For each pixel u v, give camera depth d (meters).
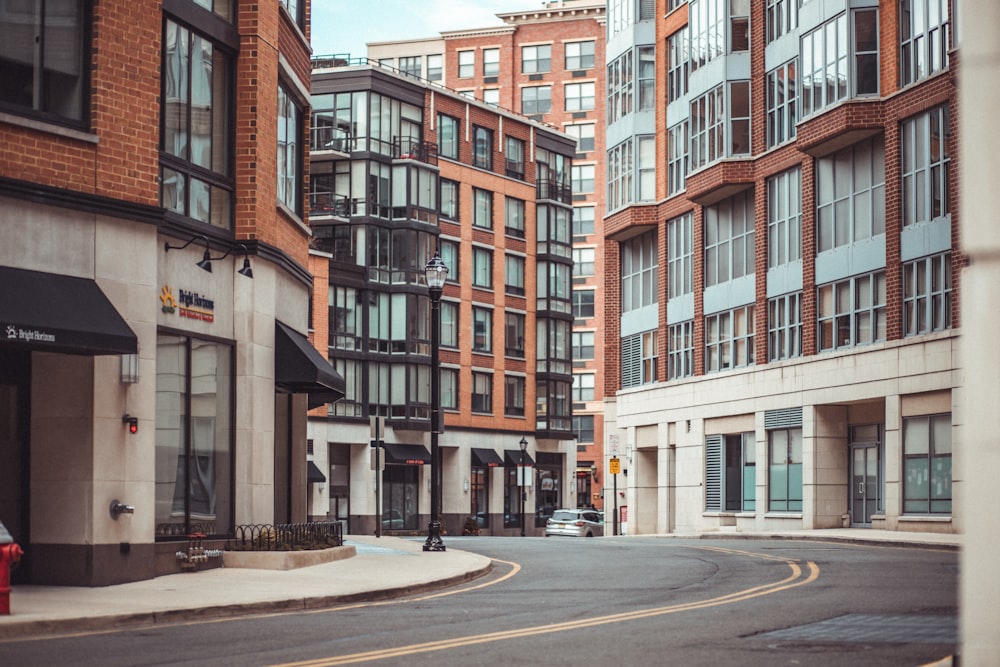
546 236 84.62
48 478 17.83
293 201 27.20
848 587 17.52
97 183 18.33
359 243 72.94
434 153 77.06
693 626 12.91
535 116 109.62
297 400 27.45
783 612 14.27
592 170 108.38
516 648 11.26
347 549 24.67
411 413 73.31
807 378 43.12
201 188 21.72
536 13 109.19
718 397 48.94
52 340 16.55
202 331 21.31
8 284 16.66
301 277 26.53
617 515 60.06
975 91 4.69
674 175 52.91
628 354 57.56
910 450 38.16
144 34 19.20
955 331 35.75
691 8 50.72
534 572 22.81
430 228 75.50
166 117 20.81
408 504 74.19
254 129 22.69
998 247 4.64
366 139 73.62
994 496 4.67
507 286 82.19
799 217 44.31
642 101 55.06
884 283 39.75
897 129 38.88
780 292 45.22
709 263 50.56
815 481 42.62
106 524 17.91
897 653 10.77
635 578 20.36
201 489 21.31
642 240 56.62
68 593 16.61
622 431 57.84
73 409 17.84
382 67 74.56
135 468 18.41
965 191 4.70
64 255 17.72
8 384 17.84
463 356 78.06
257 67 22.80
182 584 18.16
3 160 17.17
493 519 79.69
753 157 46.91
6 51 17.61
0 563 13.52
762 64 46.62
